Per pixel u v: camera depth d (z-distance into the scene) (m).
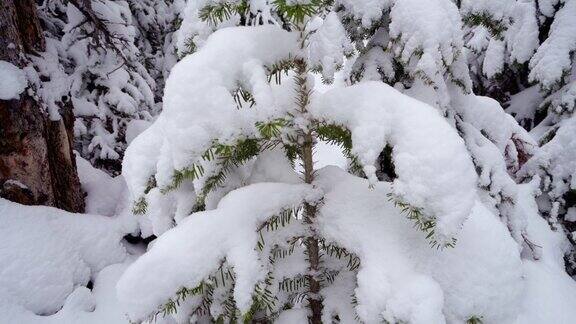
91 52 5.72
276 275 1.94
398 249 1.55
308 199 1.77
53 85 4.19
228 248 1.54
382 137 1.42
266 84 1.42
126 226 4.50
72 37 5.38
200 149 1.40
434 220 1.30
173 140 1.39
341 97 1.61
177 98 1.38
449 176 1.29
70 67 5.63
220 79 1.42
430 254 1.56
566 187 5.14
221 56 1.47
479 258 1.55
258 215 1.64
